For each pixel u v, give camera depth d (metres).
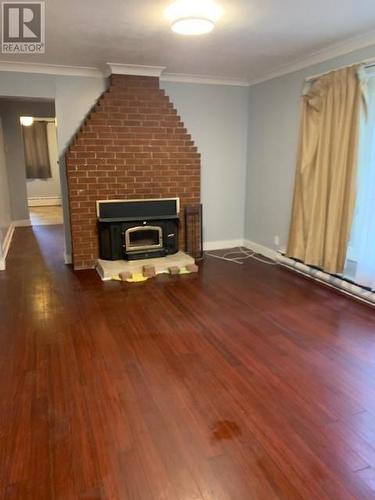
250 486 1.61
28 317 3.30
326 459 1.76
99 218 4.55
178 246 5.04
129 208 4.64
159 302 3.63
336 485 1.62
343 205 3.70
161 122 4.72
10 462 1.74
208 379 2.39
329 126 3.76
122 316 3.32
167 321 3.22
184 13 2.70
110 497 1.56
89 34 3.23
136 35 3.26
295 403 2.16
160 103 4.66
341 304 3.57
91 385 2.33
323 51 3.77
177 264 4.58
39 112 7.22
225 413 2.07
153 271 4.39
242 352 2.71
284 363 2.57
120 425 1.98
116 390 2.28
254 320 3.24
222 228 5.64
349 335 2.96
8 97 4.36
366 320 3.23
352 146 3.53
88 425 1.98
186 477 1.66
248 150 5.46
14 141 7.21
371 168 3.38
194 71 4.66
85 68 4.42
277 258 4.88
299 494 1.58
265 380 2.38
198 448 1.82
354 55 3.53
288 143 4.57
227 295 3.81
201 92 5.08
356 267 3.71
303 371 2.48
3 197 5.85
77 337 2.94
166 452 1.80
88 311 3.42
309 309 3.46
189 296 3.79
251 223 5.56
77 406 2.13
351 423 2.00
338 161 3.66
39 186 10.38
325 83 3.78
